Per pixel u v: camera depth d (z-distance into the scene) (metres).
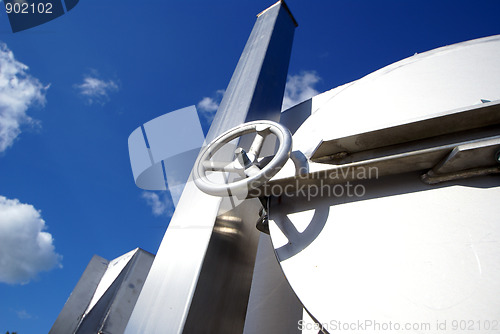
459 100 1.35
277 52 2.79
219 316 1.40
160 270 1.51
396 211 1.14
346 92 1.75
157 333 1.27
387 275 1.02
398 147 1.20
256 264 2.56
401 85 1.55
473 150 1.01
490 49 1.48
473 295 0.90
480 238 0.98
